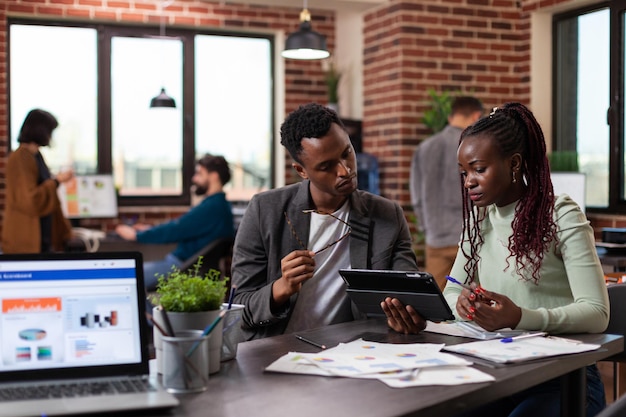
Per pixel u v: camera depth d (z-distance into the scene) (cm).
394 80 618
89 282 159
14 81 654
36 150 523
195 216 505
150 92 689
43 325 155
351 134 652
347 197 227
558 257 205
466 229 223
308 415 132
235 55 713
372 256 225
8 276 155
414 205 538
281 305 212
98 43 672
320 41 554
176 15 675
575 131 617
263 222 225
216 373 160
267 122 727
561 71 629
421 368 159
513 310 188
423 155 516
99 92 673
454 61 623
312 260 204
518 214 205
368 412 133
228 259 572
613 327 231
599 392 211
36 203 511
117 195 680
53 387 147
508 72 638
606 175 591
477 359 168
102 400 138
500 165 200
